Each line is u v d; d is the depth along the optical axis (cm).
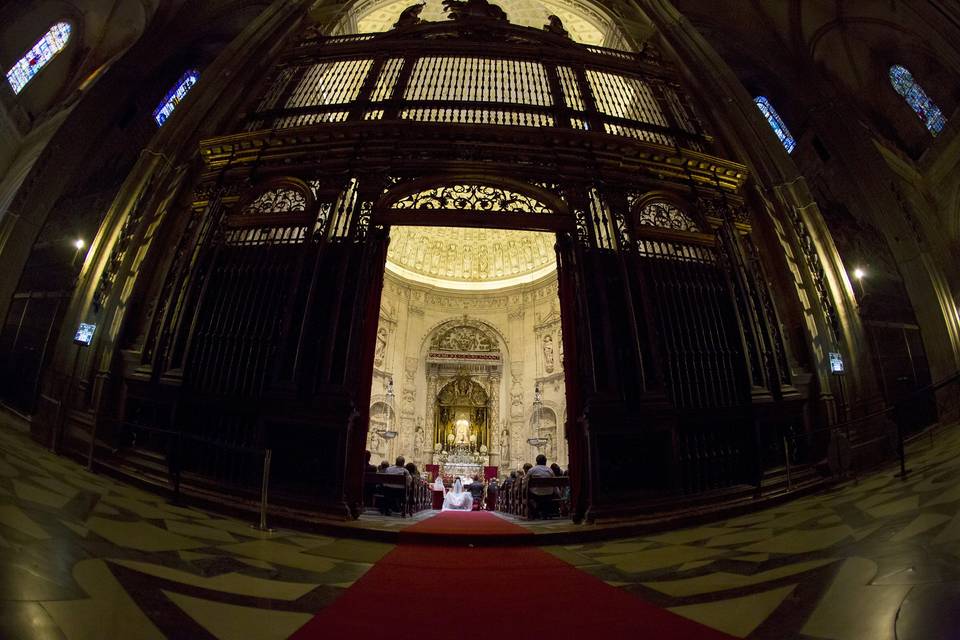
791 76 1123
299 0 1028
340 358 621
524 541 462
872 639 174
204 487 554
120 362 646
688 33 1044
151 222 730
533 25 1553
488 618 231
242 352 630
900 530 327
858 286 868
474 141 776
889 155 1038
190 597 224
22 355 766
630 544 458
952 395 805
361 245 691
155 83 1003
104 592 208
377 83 935
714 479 611
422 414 1833
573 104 908
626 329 660
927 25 870
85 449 580
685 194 802
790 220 804
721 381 663
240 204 748
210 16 1073
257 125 862
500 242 1917
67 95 1058
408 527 515
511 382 1833
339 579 301
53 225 845
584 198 742
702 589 273
